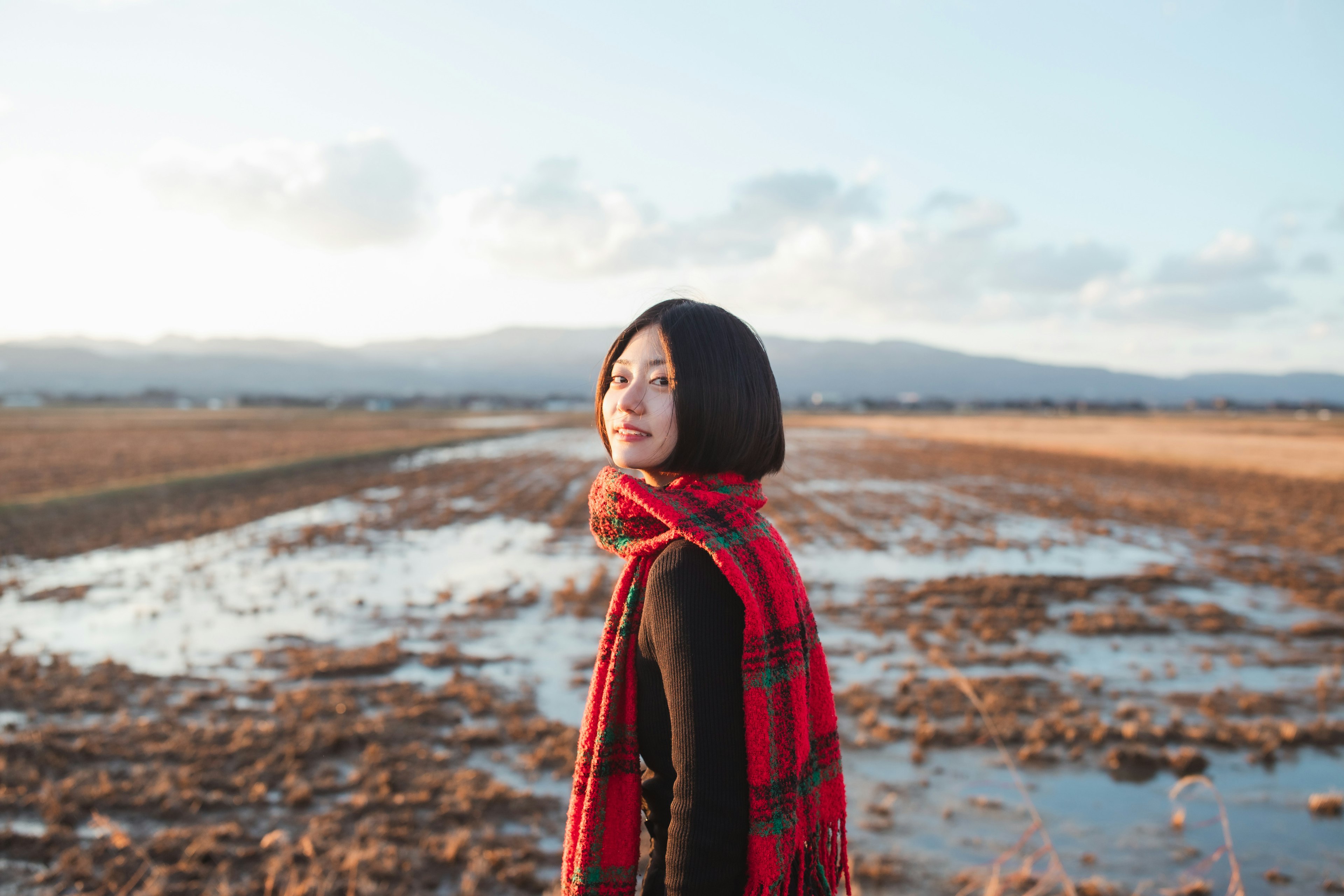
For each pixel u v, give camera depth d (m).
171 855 4.29
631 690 1.11
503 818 4.82
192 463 29.33
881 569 12.68
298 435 50.75
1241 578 12.15
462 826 4.71
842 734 6.17
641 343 1.14
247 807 4.89
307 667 7.51
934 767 5.60
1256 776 5.52
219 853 4.29
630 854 1.11
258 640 8.57
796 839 1.04
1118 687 7.38
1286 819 4.92
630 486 1.09
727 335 1.13
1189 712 6.74
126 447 38.31
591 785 1.10
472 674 7.55
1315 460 38.16
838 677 7.52
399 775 5.34
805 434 68.44
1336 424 96.25
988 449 47.00
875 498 22.72
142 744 5.72
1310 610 10.32
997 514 19.39
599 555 13.85
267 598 10.50
